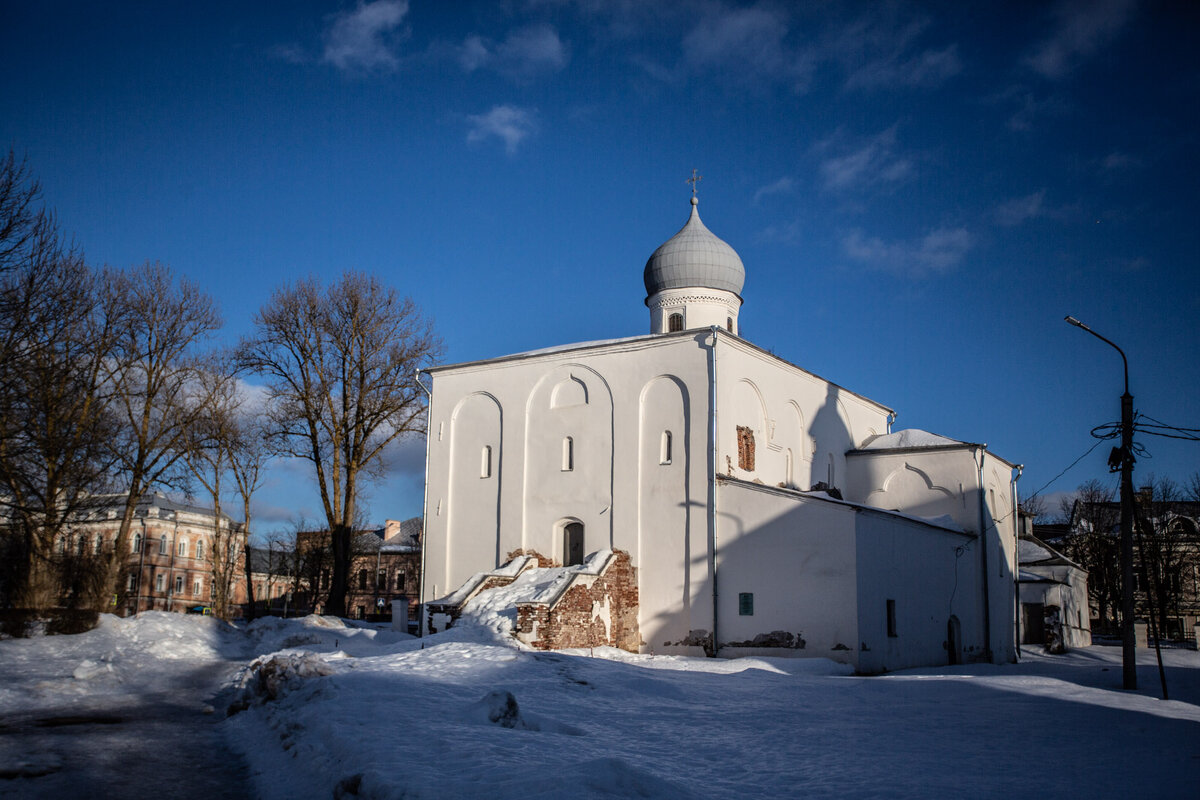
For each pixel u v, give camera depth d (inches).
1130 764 448.8
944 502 1487.5
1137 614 2406.5
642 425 1274.6
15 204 999.6
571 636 1144.8
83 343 1323.8
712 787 386.6
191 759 509.0
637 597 1232.8
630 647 1219.9
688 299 1571.1
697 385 1238.9
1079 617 1872.5
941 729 561.6
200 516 2933.1
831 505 1115.9
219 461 1674.5
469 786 355.6
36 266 1053.2
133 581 2679.6
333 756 439.8
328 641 1172.5
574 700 644.1
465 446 1448.1
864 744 502.0
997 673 1101.1
